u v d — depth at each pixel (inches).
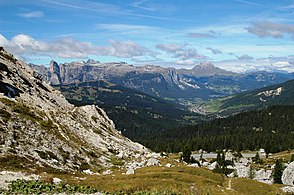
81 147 3181.6
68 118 3909.9
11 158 2057.1
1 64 3892.7
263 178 5364.2
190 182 2728.8
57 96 4763.8
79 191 1574.8
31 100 3599.9
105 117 5698.8
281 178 4763.8
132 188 2011.6
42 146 2536.9
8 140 2273.6
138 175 2603.3
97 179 2236.7
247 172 5492.1
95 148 3595.0
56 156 2568.9
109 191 1776.6
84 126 4173.2
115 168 3093.0
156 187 2167.8
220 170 5551.2
